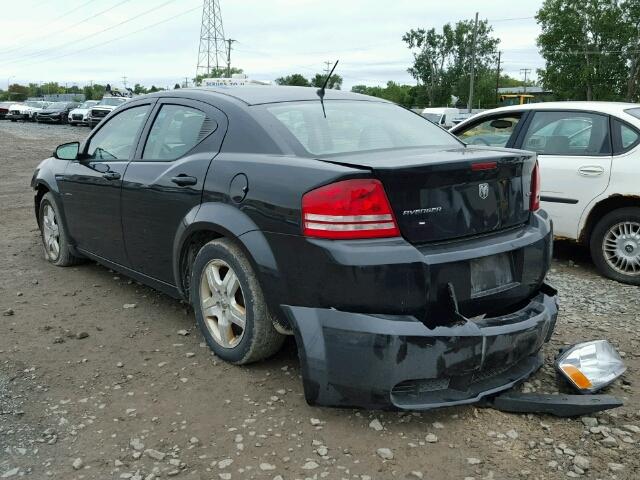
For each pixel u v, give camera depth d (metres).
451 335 2.76
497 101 84.06
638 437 2.88
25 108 45.44
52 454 2.71
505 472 2.61
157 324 4.22
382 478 2.57
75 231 5.09
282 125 3.43
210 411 3.07
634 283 5.40
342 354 2.79
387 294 2.75
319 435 2.87
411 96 97.19
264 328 3.31
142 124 4.37
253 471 2.60
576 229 5.70
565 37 62.94
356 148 3.40
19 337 3.99
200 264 3.62
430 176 2.83
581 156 5.65
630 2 60.88
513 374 3.14
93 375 3.46
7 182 11.91
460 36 89.56
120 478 2.56
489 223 3.12
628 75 62.28
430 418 3.02
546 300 3.35
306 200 2.89
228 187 3.36
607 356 3.35
